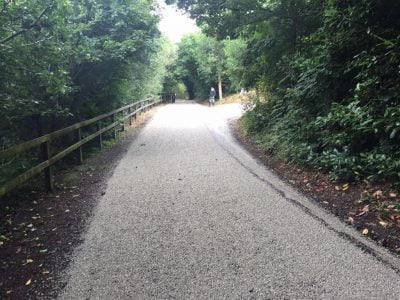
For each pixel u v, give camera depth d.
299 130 8.41
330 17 7.43
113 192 6.38
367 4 6.52
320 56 7.84
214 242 4.18
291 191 6.11
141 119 20.48
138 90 21.69
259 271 3.52
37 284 3.47
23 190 6.68
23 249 4.27
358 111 6.30
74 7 11.29
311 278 3.38
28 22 7.05
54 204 6.00
